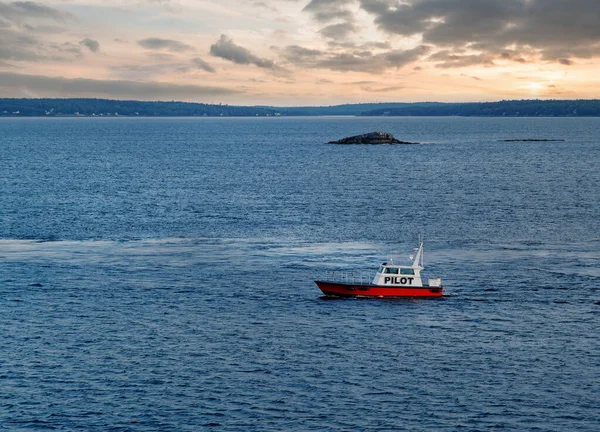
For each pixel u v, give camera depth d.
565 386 65.50
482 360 71.25
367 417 59.88
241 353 72.69
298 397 63.25
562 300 90.88
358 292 92.31
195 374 67.56
